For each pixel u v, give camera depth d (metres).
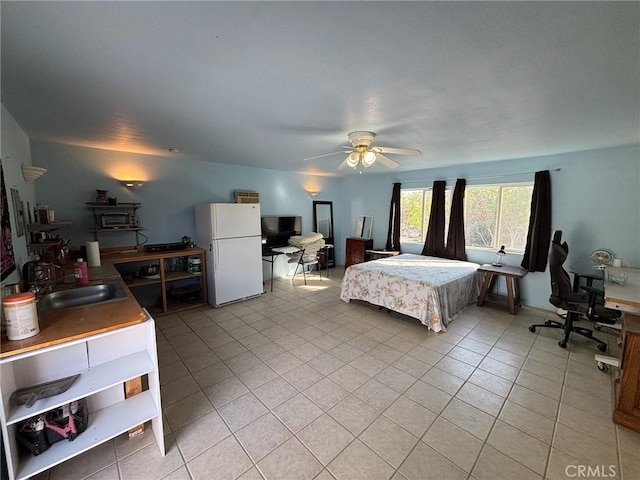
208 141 3.09
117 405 1.71
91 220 3.46
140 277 3.74
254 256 4.43
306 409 1.99
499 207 4.29
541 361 2.62
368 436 1.75
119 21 1.07
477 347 2.88
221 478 1.49
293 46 1.26
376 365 2.55
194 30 1.13
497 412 1.96
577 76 1.53
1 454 1.26
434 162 4.37
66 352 1.55
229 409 1.99
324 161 4.48
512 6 0.99
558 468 1.53
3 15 1.01
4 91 1.71
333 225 6.73
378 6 0.99
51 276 2.16
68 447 1.41
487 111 2.09
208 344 2.95
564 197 3.64
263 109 2.07
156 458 1.60
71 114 2.17
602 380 2.32
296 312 3.87
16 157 2.22
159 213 4.05
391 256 5.37
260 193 5.29
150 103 1.95
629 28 1.10
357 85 1.66
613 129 2.51
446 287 3.41
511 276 3.63
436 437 1.75
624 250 3.28
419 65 1.43
